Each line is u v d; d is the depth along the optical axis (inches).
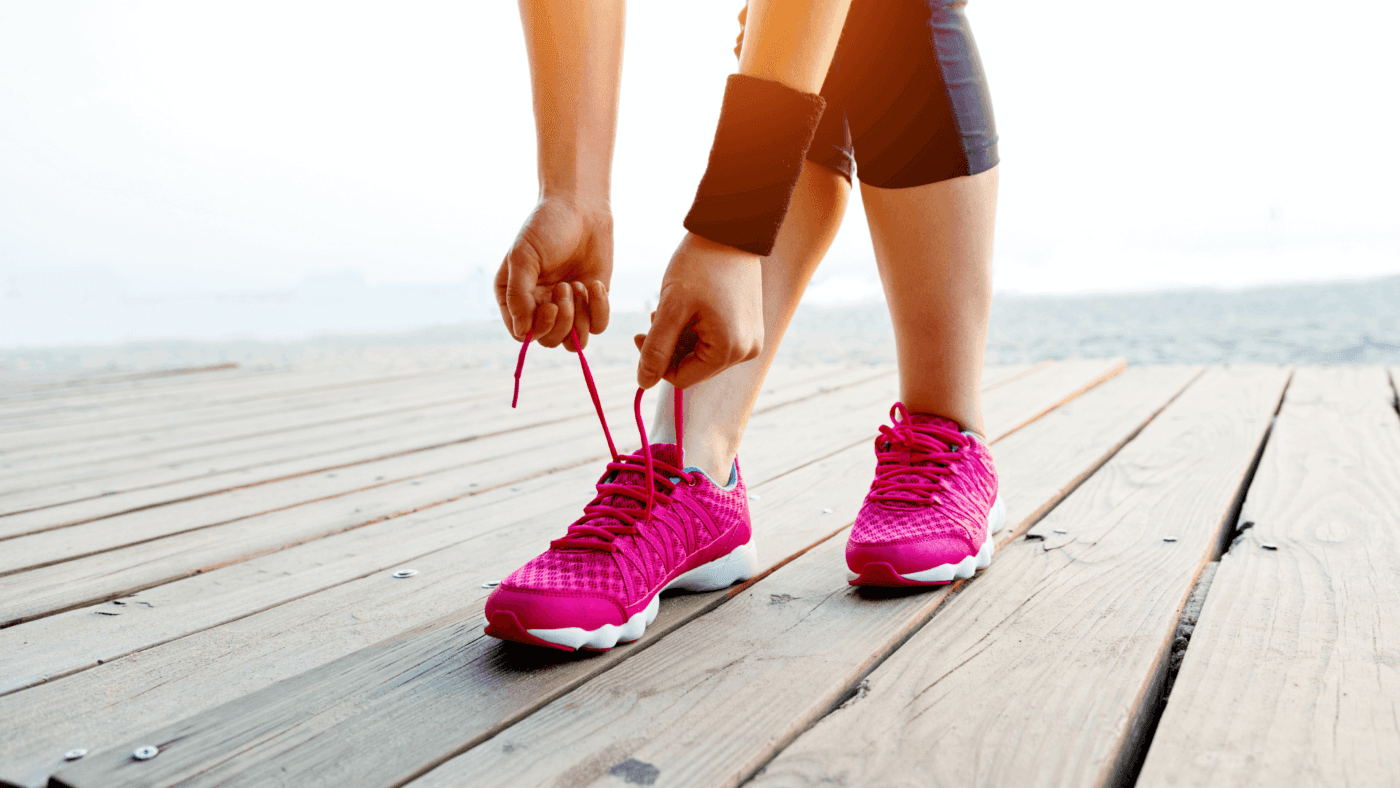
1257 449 67.8
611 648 34.0
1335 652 30.9
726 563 40.3
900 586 38.8
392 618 39.5
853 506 55.2
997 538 46.8
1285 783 23.2
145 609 42.3
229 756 26.9
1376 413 79.1
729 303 30.1
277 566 48.8
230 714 29.7
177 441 94.6
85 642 38.1
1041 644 32.8
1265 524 47.2
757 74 30.2
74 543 54.5
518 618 31.9
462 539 52.3
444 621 38.3
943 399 43.4
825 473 64.7
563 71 31.1
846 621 36.0
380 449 84.5
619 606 33.7
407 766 26.0
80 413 119.7
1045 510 53.4
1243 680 29.1
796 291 41.4
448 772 25.6
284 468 77.1
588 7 31.1
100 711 31.4
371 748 27.1
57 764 27.6
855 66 39.1
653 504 36.8
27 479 76.6
